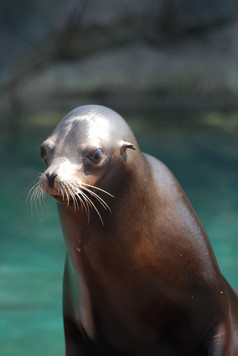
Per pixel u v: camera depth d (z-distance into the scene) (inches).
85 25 2128.4
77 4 2119.8
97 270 541.0
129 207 527.8
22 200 1208.2
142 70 2092.8
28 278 918.4
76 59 2122.3
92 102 2050.9
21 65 2036.2
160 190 545.0
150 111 1934.1
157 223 535.8
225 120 1819.6
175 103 2031.3
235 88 2046.0
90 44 2138.3
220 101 2028.8
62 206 525.7
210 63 2096.5
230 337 550.6
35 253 1004.6
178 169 1374.3
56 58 2114.9
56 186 498.3
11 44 2039.9
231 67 2080.5
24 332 773.9
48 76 2052.2
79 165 513.0
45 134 1679.4
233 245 1027.3
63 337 762.2
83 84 2062.0
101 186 520.4
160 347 573.9
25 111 1951.3
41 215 1156.5
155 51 2134.6
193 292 543.8
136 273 539.2
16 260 979.3
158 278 541.3
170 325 561.3
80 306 557.9
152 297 547.8
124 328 566.3
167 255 537.0
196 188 1272.1
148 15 2185.0
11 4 2071.9
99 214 522.3
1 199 1211.2
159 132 1670.8
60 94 2041.1
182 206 550.3
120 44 2155.5
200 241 545.0
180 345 568.7
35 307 836.6
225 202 1204.5
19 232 1083.3
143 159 546.9
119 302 552.7
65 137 525.7
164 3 2182.6
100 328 568.4
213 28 2182.6
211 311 547.5
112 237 527.8
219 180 1315.2
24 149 1528.1
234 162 1423.5
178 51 2133.4
